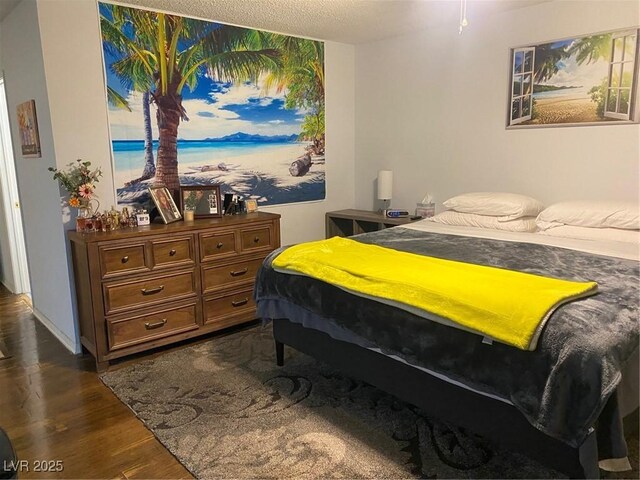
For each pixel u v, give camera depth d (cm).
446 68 386
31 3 277
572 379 143
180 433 215
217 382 263
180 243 301
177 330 307
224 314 330
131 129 319
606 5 299
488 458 194
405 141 427
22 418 231
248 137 385
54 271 321
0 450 107
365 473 186
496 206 329
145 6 314
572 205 300
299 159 425
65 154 292
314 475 186
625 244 267
